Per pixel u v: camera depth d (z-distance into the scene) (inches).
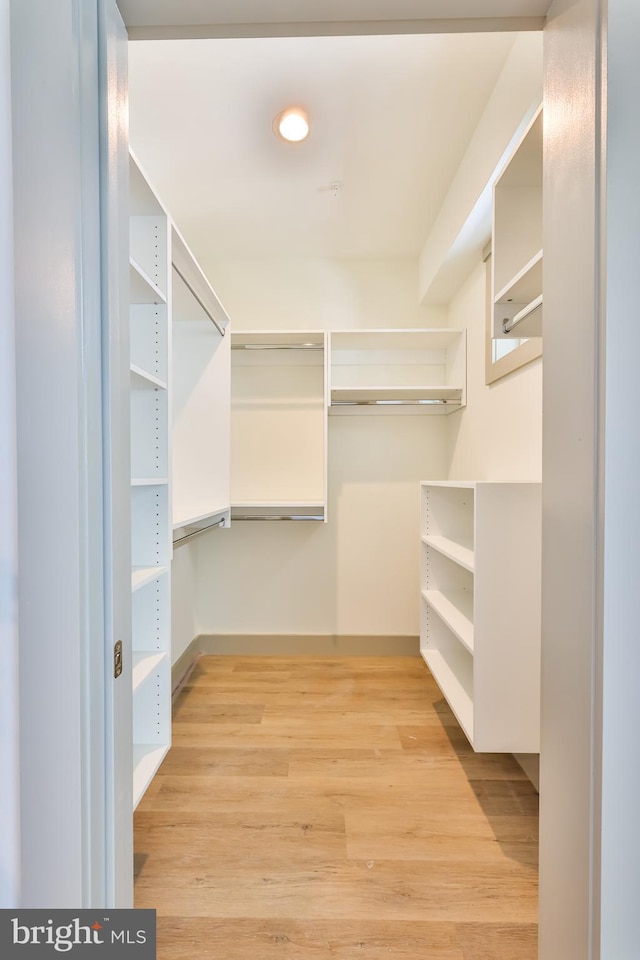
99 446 26.7
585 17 26.5
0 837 25.4
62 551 25.0
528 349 68.8
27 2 24.2
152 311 60.0
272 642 116.0
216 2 29.6
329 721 82.9
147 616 61.2
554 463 31.5
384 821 58.2
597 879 26.0
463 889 48.6
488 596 57.8
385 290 114.0
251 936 43.6
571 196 28.8
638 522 25.5
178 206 90.6
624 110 24.9
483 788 64.8
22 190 24.5
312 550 116.4
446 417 115.0
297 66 58.9
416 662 111.0
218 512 87.2
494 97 62.9
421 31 32.3
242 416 115.9
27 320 24.7
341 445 116.0
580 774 27.9
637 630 25.5
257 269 114.0
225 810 60.1
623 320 25.3
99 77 26.8
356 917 45.4
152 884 48.9
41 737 25.1
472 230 78.4
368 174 81.1
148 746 59.9
